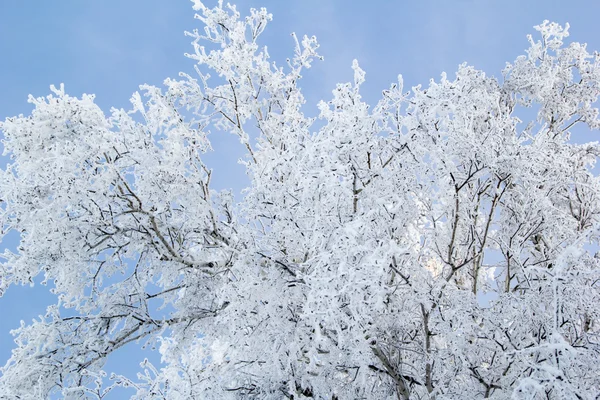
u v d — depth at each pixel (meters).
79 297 6.55
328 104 5.51
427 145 5.79
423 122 5.66
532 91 8.84
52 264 6.23
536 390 3.67
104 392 6.18
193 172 6.89
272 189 5.56
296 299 5.39
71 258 6.14
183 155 6.88
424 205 6.07
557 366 4.04
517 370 4.64
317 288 4.21
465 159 5.76
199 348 7.55
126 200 6.35
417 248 6.40
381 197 5.55
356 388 5.68
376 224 5.49
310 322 4.38
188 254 6.83
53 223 5.88
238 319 5.28
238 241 5.96
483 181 6.38
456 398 4.84
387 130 5.84
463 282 7.27
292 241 5.61
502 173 5.84
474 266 6.67
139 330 6.66
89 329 6.48
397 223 5.57
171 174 6.44
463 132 5.59
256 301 5.24
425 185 5.99
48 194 6.11
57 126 6.20
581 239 4.43
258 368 6.04
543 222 6.48
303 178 5.02
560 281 4.32
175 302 6.66
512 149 5.68
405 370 5.59
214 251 6.96
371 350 4.86
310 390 5.72
